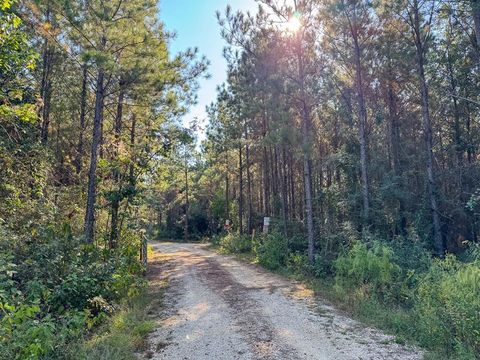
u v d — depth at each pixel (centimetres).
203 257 2177
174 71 1347
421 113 2272
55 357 555
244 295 1061
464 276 695
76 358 562
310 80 1504
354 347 630
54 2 1031
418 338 665
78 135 1725
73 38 1134
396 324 734
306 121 1515
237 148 2741
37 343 470
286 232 1933
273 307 912
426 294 741
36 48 1375
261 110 1698
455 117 2000
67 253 857
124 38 1127
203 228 4803
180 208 4919
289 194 2861
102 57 1038
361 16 1593
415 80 1983
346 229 1490
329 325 759
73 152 1739
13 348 466
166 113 1666
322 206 1975
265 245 1772
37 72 1462
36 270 722
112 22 1081
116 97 1536
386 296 903
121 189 1363
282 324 767
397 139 2122
